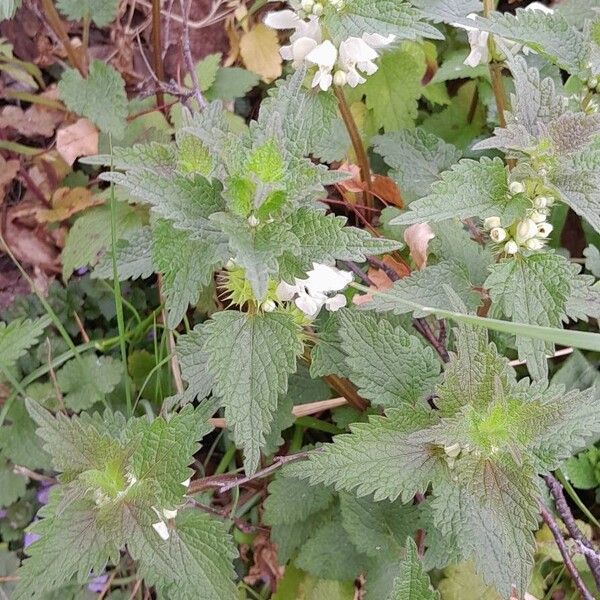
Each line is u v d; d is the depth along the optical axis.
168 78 0.43
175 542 0.22
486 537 0.20
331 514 0.30
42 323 0.31
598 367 0.34
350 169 0.36
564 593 0.30
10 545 0.33
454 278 0.26
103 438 0.21
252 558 0.33
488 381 0.21
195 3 0.44
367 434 0.21
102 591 0.31
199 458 0.35
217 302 0.33
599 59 0.25
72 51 0.40
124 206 0.36
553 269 0.22
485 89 0.38
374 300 0.25
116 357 0.36
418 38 0.34
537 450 0.21
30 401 0.21
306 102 0.28
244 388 0.21
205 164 0.22
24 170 0.39
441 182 0.22
